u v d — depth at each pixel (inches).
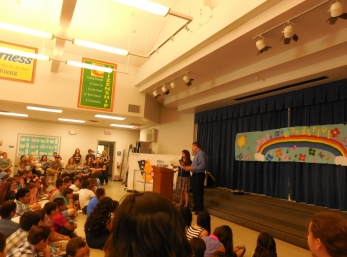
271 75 206.4
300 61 176.1
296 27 148.7
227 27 164.2
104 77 293.3
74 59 281.6
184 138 344.5
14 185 194.9
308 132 210.5
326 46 154.6
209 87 250.5
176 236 24.1
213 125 312.8
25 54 189.8
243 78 216.4
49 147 430.0
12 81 256.8
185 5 209.9
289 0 132.9
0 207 110.0
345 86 186.5
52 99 270.1
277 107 235.5
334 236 34.5
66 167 393.1
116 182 441.1
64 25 165.6
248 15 150.6
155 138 377.7
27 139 418.0
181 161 228.7
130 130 486.0
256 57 190.9
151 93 314.0
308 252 139.6
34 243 83.7
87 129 455.8
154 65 258.1
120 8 233.0
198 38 189.0
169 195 209.5
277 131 236.1
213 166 305.0
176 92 299.1
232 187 277.1
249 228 182.1
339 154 188.4
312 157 205.0
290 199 221.0
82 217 193.0
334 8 117.6
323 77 186.5
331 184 192.5
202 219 115.9
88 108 284.2
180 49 211.8
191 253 25.4
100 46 175.0
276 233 163.2
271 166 240.1
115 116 317.4
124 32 257.9
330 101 196.5
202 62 206.5
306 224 161.6
